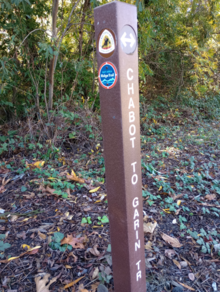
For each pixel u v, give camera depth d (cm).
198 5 690
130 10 113
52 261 194
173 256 204
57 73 490
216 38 787
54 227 233
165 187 300
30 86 476
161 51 683
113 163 125
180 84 762
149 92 763
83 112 450
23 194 285
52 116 420
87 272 185
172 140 518
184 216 258
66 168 354
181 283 179
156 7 550
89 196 286
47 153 380
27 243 212
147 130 580
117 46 109
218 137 523
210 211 266
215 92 808
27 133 409
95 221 242
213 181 319
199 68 684
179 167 373
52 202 272
